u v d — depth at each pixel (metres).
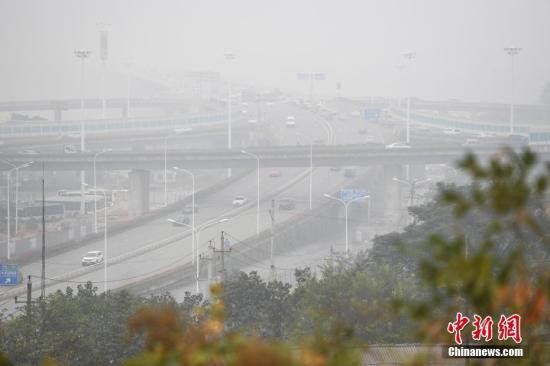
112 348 171.12
